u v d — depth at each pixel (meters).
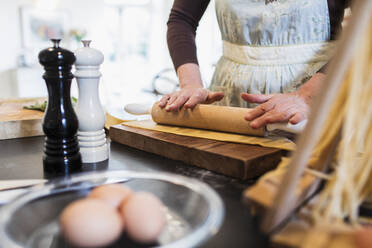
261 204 0.35
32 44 3.97
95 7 4.35
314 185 0.41
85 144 0.72
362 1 0.26
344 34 0.27
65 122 0.64
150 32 5.29
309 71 0.99
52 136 0.65
